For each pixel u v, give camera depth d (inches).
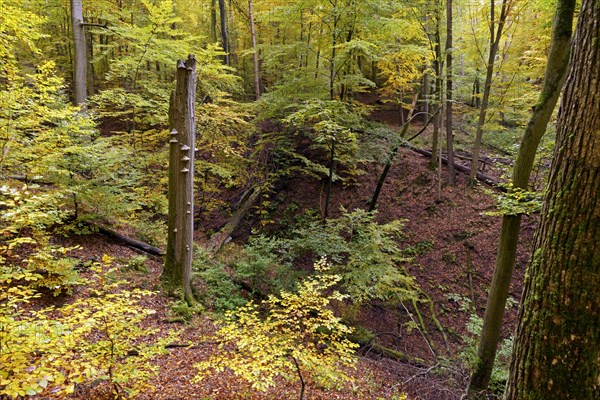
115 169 310.3
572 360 85.0
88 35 590.2
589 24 86.7
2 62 203.0
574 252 85.4
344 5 368.5
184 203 267.3
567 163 89.4
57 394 100.6
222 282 323.3
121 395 118.1
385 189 522.3
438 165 518.9
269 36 636.1
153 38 375.6
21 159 219.1
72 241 283.0
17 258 211.2
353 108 410.6
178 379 175.2
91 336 170.2
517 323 101.7
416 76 478.0
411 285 373.4
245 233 504.7
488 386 231.3
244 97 688.4
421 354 323.0
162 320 235.8
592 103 83.7
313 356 150.5
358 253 320.8
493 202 446.9
